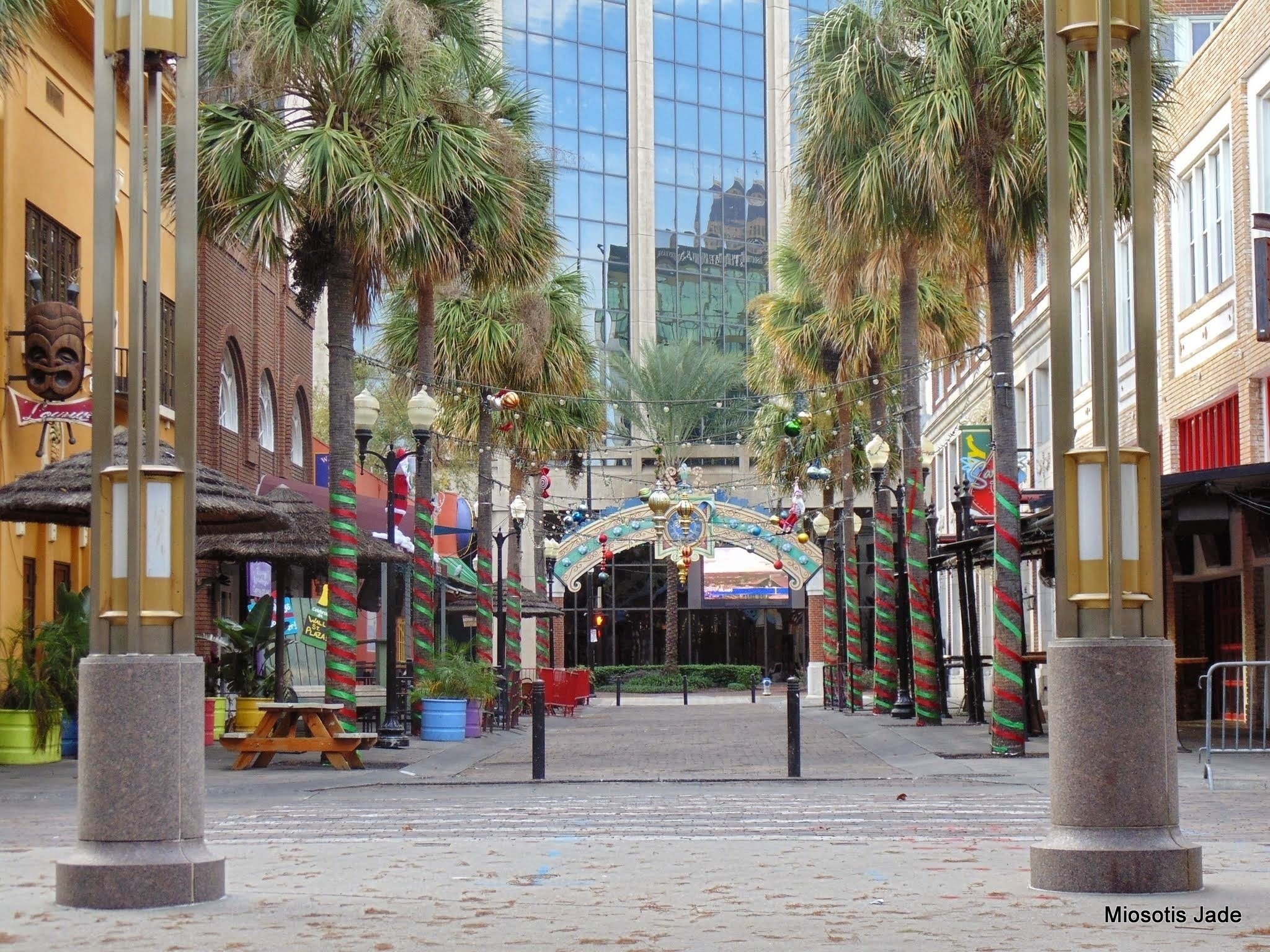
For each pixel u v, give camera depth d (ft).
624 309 261.65
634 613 232.32
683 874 30.42
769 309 126.93
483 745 84.99
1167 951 21.38
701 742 88.43
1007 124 70.59
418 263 73.46
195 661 26.91
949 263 89.51
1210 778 52.44
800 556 171.32
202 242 101.91
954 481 174.29
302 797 53.62
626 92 265.95
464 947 22.33
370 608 106.11
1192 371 89.81
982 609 152.15
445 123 74.02
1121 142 69.31
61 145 83.10
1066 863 26.50
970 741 79.05
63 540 84.48
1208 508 65.98
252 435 115.03
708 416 238.07
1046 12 27.89
